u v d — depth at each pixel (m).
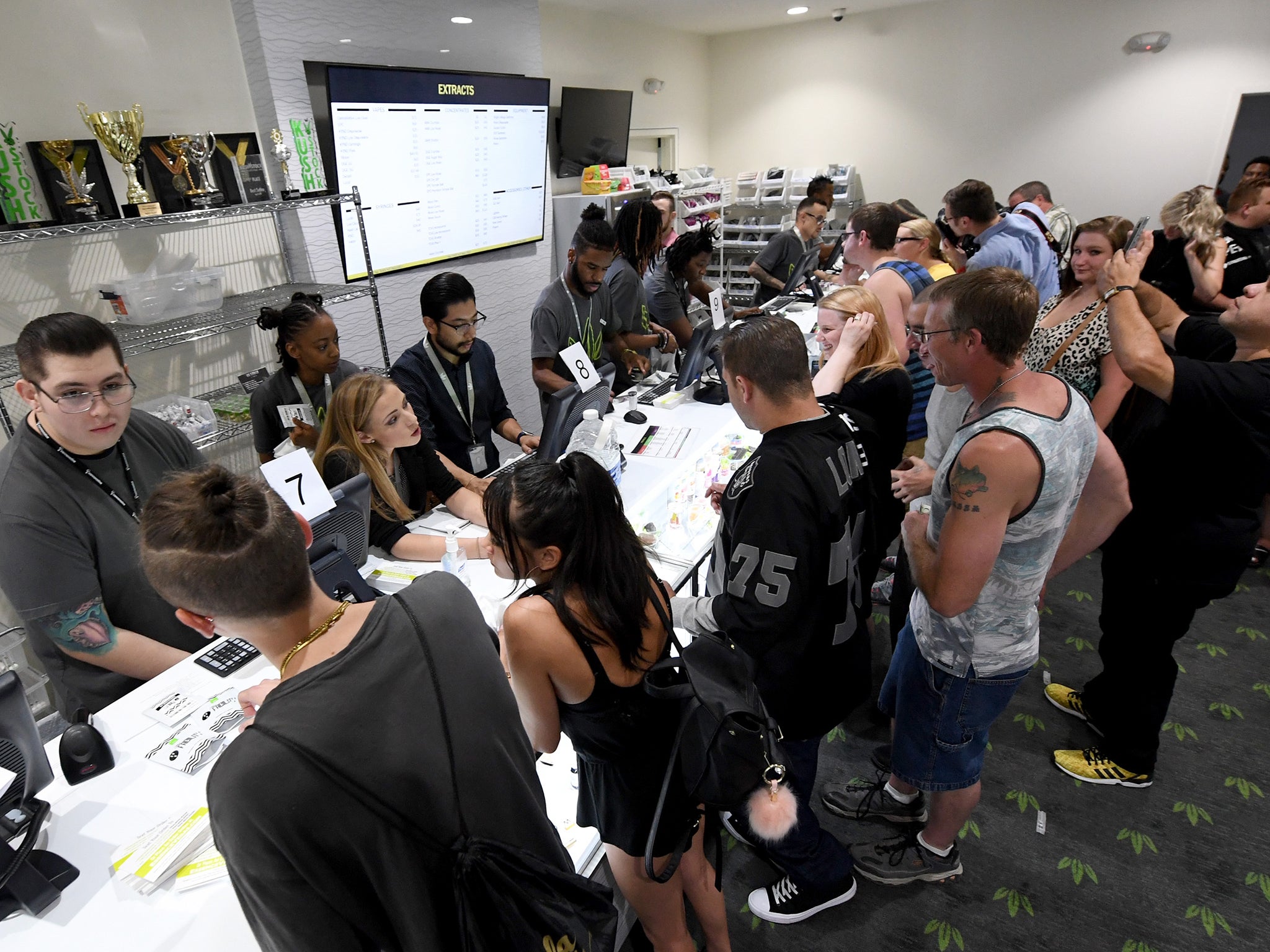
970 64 6.32
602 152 5.68
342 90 3.28
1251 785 2.14
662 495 2.22
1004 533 1.27
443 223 4.07
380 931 0.84
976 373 1.32
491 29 4.06
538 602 1.09
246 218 3.01
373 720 0.78
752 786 1.04
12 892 1.05
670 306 3.99
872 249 2.93
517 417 5.00
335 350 2.33
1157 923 1.76
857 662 1.50
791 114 7.26
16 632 2.09
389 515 1.96
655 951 1.46
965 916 1.80
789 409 1.36
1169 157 5.84
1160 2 5.50
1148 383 1.69
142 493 1.64
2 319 2.33
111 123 2.23
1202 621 2.88
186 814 1.19
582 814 1.29
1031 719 2.42
